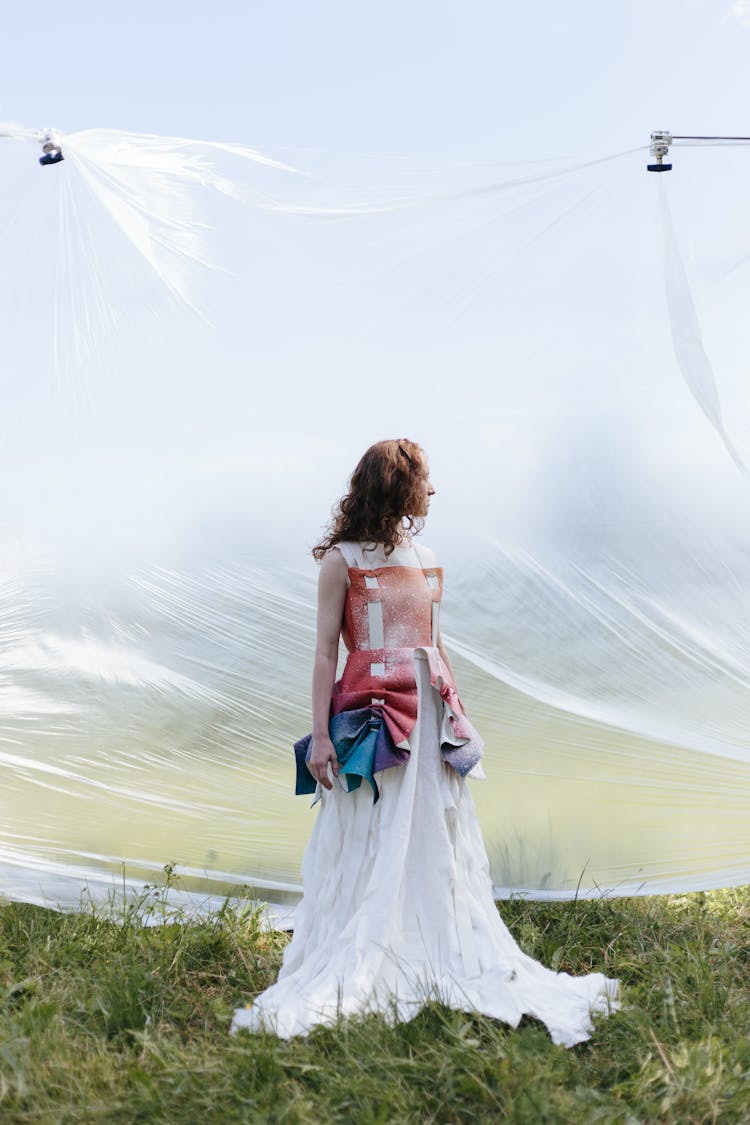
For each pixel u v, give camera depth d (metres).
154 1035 2.95
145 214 4.10
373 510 3.29
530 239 4.15
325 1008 2.86
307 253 4.21
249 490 4.24
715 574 4.09
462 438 4.21
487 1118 2.51
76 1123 2.49
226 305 4.22
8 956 3.57
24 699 4.09
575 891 4.08
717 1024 3.01
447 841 3.15
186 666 4.17
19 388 4.17
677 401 4.14
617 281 4.15
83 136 3.91
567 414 4.18
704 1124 2.49
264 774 4.18
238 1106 2.56
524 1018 3.00
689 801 4.09
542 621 4.10
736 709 4.06
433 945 3.07
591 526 4.13
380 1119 2.43
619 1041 2.89
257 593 4.20
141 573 4.18
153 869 4.12
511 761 4.13
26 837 4.07
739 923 4.00
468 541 4.14
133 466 4.21
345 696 3.22
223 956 3.64
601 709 4.09
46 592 4.14
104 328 4.18
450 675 3.41
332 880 3.17
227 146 4.10
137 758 4.15
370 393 4.25
